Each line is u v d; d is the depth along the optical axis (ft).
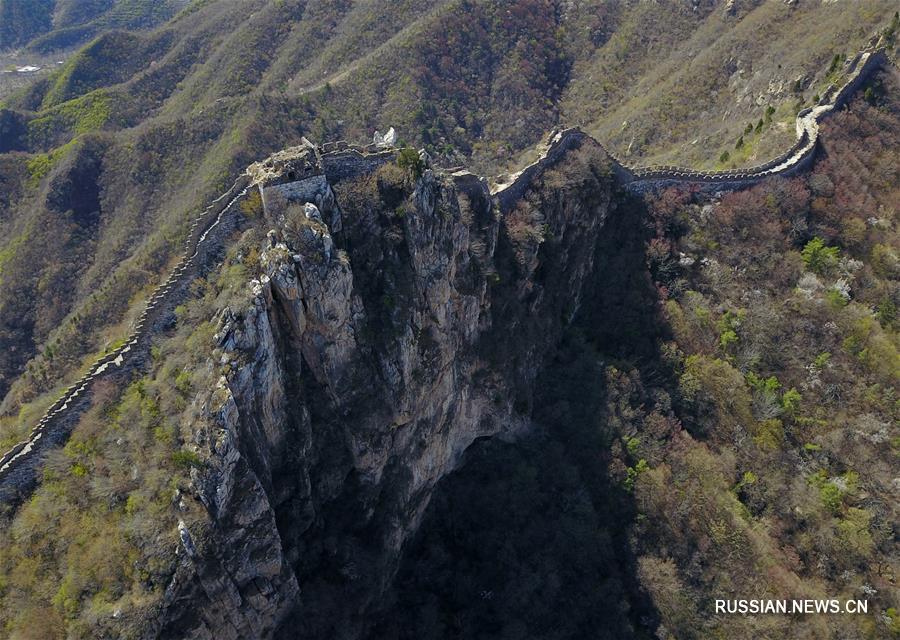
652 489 206.39
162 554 117.91
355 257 160.04
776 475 215.10
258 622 138.51
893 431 221.25
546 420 223.71
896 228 265.54
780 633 183.01
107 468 127.03
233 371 128.77
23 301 378.32
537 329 224.33
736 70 371.76
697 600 192.44
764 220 260.01
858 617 187.52
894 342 241.14
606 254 254.68
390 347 161.79
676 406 230.07
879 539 201.98
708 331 241.76
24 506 125.29
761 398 229.25
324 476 160.04
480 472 215.10
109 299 242.99
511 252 211.41
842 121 280.92
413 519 191.42
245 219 149.18
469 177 195.21
